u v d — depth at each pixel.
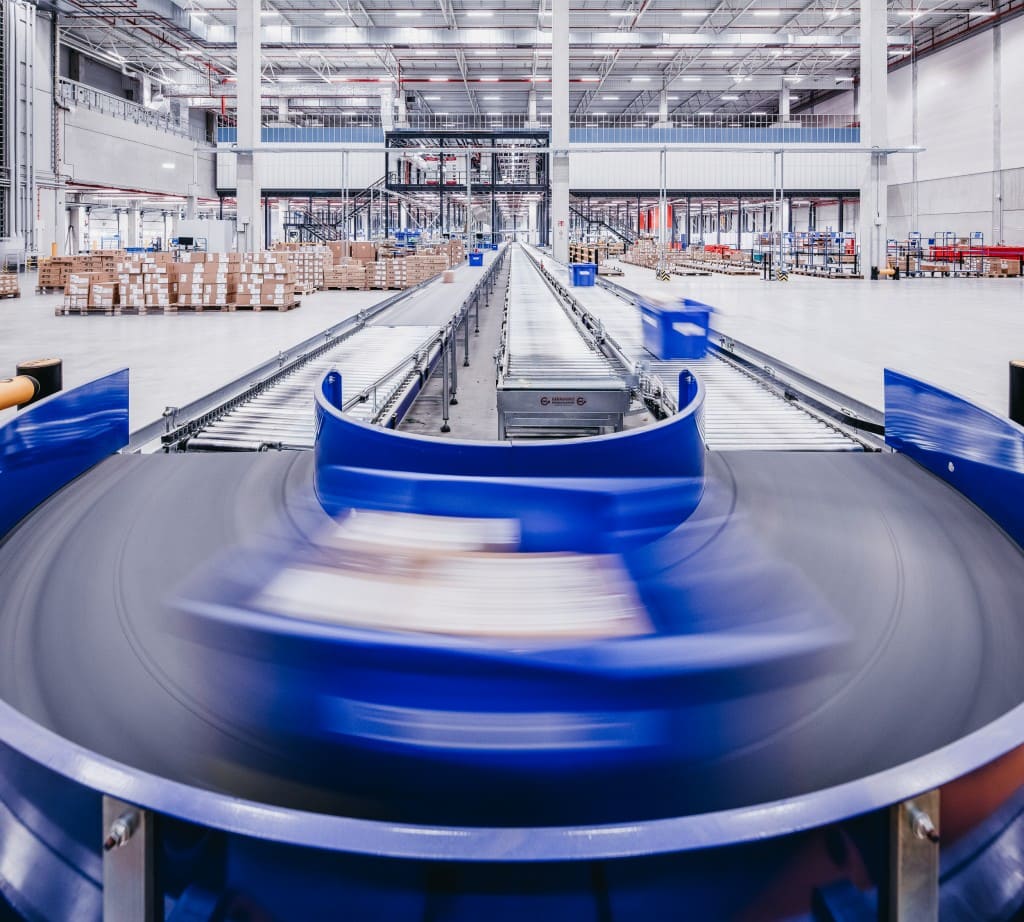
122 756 1.27
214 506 2.33
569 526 2.05
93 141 23.48
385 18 24.00
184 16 20.86
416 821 1.15
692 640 1.60
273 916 0.87
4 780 0.99
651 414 4.69
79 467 2.66
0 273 14.83
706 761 1.27
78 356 7.67
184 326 10.31
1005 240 24.23
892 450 3.12
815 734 1.33
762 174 25.88
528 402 4.19
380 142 25.28
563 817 1.17
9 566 1.94
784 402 4.64
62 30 23.12
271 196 26.55
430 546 2.02
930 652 1.57
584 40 23.00
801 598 1.78
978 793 0.93
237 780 1.22
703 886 0.85
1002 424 2.22
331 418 2.31
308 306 13.30
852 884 0.87
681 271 26.34
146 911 0.86
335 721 1.35
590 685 1.44
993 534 2.17
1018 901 0.94
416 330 8.30
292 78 28.75
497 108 35.47
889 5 24.00
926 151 27.92
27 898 0.94
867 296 15.67
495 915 0.85
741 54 26.50
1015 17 23.20
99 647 1.56
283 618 1.68
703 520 2.23
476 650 1.57
